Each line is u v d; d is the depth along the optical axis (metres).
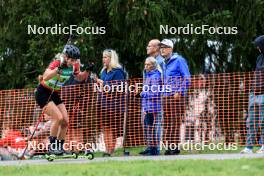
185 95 40.31
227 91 53.06
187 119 46.19
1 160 41.00
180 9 58.97
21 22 58.72
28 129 44.75
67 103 43.75
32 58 59.09
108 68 41.03
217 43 61.47
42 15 58.38
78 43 56.69
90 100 44.00
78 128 43.47
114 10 55.78
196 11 60.34
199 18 59.38
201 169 27.50
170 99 39.84
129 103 44.50
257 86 38.06
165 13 57.25
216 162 29.77
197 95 48.12
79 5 60.50
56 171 28.64
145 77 40.09
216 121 48.72
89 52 57.00
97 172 27.75
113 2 55.69
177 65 39.94
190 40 58.47
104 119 40.91
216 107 50.53
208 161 30.42
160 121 39.38
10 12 60.09
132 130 46.09
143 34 55.56
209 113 47.69
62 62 35.44
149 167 28.72
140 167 28.80
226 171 26.56
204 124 47.12
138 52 56.16
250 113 38.06
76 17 60.53
